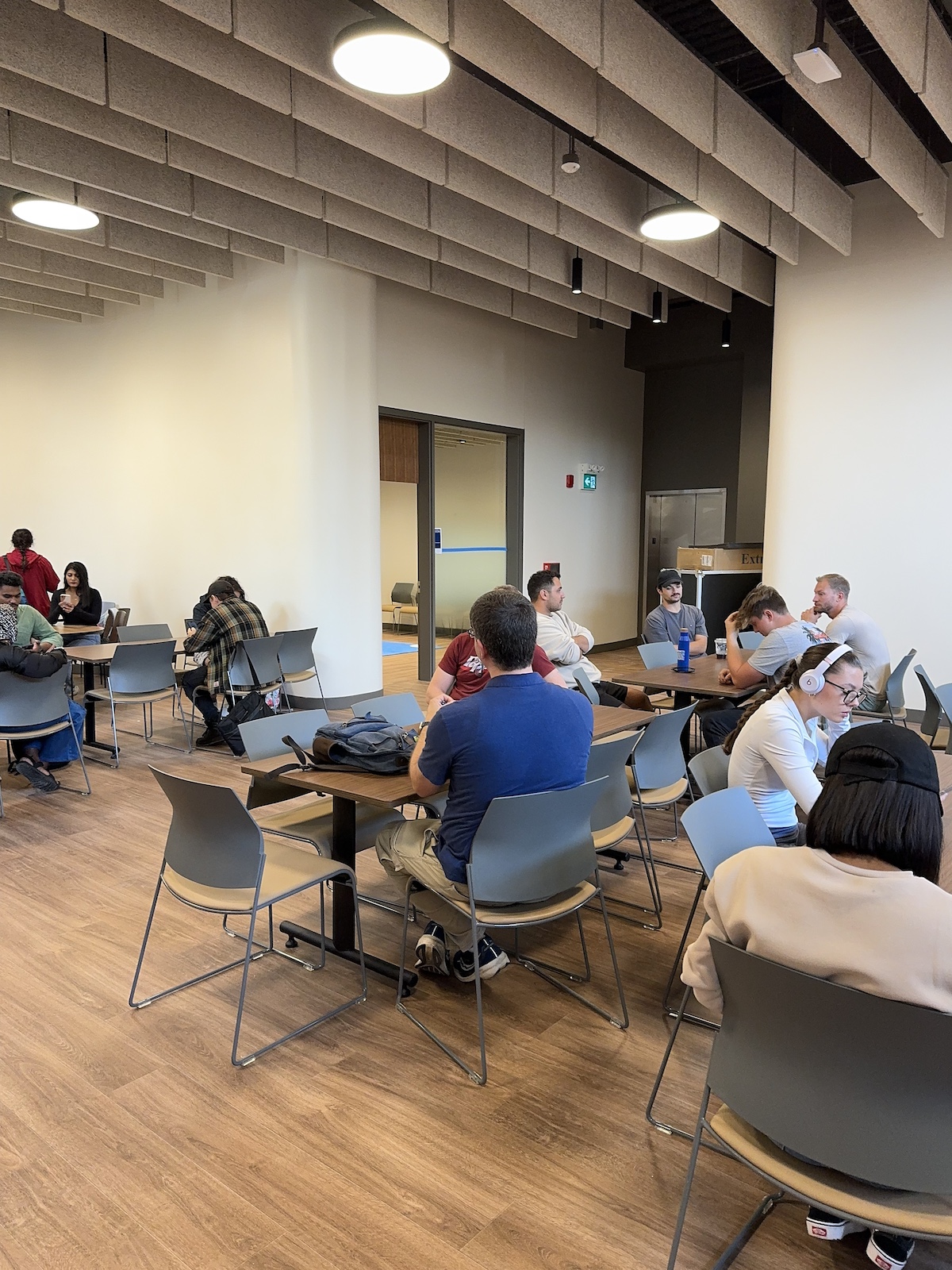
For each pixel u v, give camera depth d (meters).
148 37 3.23
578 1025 2.59
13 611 5.11
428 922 3.09
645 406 10.77
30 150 4.32
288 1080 2.32
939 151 5.80
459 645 3.64
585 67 3.89
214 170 4.52
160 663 5.64
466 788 2.33
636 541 10.95
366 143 4.13
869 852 1.26
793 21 3.56
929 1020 1.16
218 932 3.21
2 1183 1.94
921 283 6.15
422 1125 2.14
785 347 6.82
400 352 7.59
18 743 5.00
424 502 8.16
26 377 8.83
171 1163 2.01
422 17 3.07
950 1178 1.24
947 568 6.23
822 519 6.73
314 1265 1.72
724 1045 1.49
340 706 7.07
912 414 6.28
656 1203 1.88
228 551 7.43
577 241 5.54
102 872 3.79
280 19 3.26
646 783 3.31
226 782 5.13
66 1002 2.71
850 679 2.45
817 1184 1.33
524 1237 1.79
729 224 5.22
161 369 7.79
